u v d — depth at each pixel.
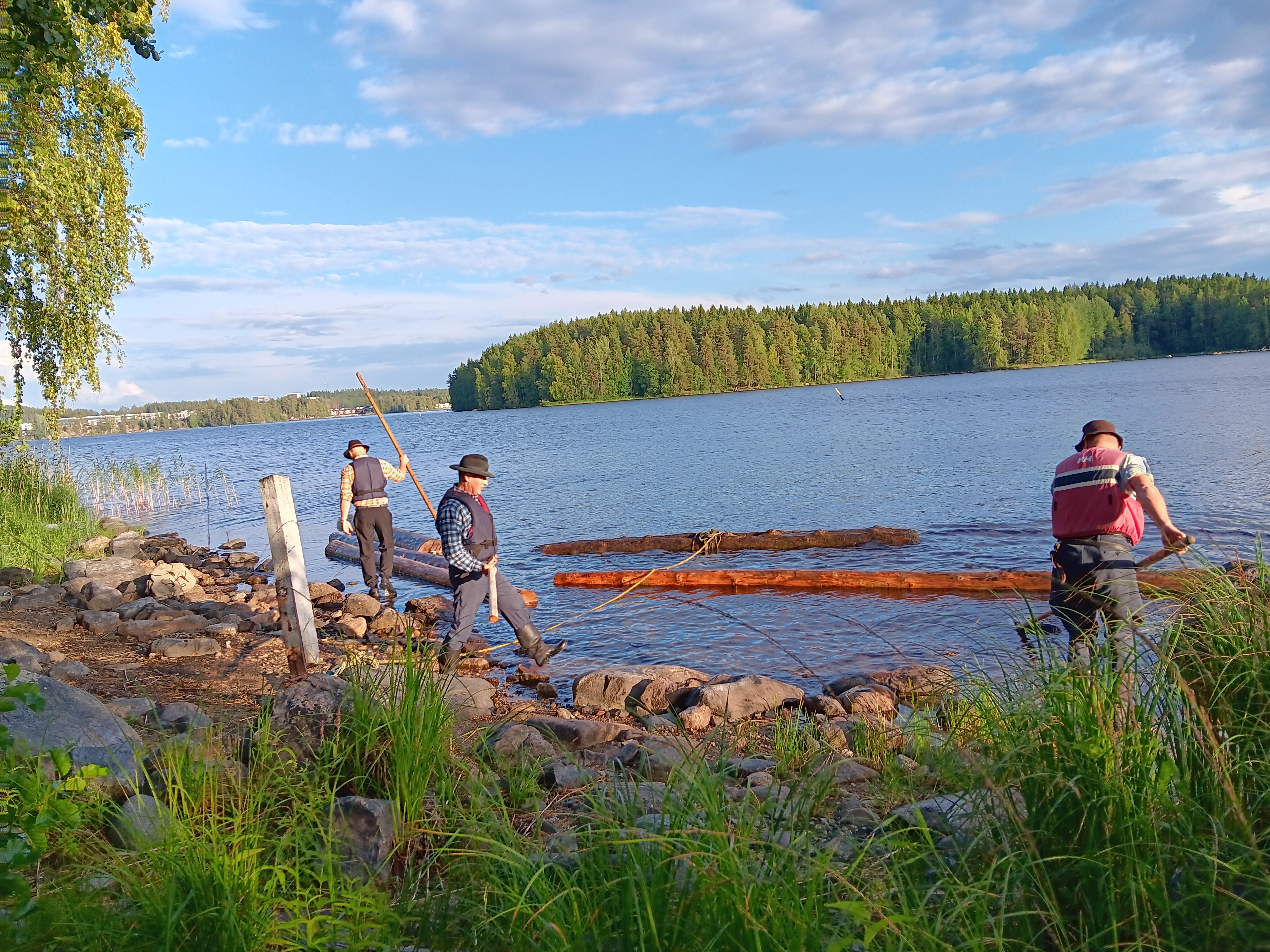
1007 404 48.62
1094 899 2.25
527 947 2.21
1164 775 2.48
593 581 10.90
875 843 2.77
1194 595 3.47
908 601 9.24
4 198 11.93
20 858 2.21
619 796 3.14
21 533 13.97
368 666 4.49
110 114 14.19
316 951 2.32
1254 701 2.91
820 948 2.05
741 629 8.48
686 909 2.15
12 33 6.42
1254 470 16.31
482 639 8.11
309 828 2.93
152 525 22.14
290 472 38.78
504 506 19.41
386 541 11.25
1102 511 4.96
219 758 3.50
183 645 7.35
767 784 3.97
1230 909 2.07
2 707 2.32
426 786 3.57
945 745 3.52
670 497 19.38
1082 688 2.84
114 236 15.09
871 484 19.11
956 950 2.06
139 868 2.56
